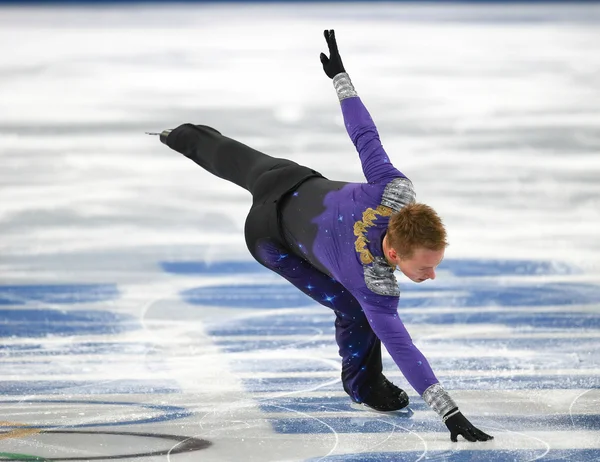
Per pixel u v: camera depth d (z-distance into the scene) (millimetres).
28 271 20234
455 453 11008
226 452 11047
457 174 31359
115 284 19312
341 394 13258
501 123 42688
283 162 12867
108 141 38156
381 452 11062
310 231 11680
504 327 16406
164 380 13805
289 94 52875
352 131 12055
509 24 103312
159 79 58875
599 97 51031
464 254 21609
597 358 14750
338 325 12602
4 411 12453
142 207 26766
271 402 12898
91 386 13508
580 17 114812
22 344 15484
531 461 10758
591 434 11617
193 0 147500
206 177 31312
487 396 13047
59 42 81875
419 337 15875
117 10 130625
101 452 11000
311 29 96438
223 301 18141
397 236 10500
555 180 30344
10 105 48094
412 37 87062
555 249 22016
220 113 45656
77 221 24984
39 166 32812
